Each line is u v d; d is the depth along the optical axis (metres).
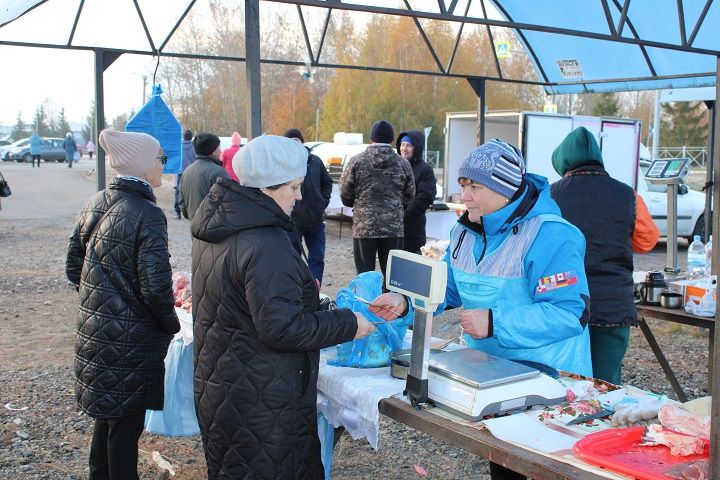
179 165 5.52
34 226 14.52
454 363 2.24
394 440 4.41
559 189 3.45
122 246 2.91
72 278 3.23
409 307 2.51
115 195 3.01
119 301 2.93
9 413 4.68
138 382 2.97
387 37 26.33
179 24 5.72
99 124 5.65
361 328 2.27
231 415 2.16
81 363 2.97
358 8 3.72
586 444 1.84
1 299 8.05
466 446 1.97
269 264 2.07
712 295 3.88
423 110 38.62
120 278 2.92
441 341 2.60
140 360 2.97
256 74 3.39
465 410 2.06
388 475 3.92
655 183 5.08
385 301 2.48
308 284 2.23
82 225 3.08
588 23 5.98
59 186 25.00
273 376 2.14
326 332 2.15
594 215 3.32
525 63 18.33
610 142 12.49
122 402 2.94
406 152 7.56
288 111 38.50
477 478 3.89
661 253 12.70
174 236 12.87
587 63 6.72
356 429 2.43
